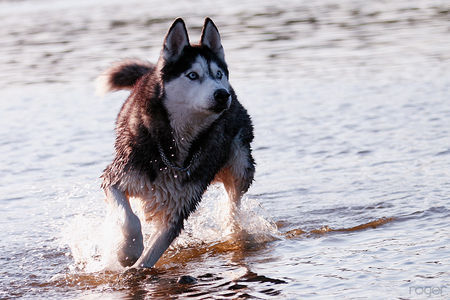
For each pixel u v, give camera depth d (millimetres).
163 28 28531
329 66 19516
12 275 6934
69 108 16016
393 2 36469
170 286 6391
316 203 8875
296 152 11516
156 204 7203
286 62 20453
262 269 6688
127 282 6613
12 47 25609
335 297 5609
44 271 7062
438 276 5848
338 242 7363
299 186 9656
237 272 6664
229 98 6969
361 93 15859
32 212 9031
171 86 7047
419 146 11148
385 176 9727
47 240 8023
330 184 9633
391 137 11914
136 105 7215
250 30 27438
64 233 8250
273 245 7578
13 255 7543
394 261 6391
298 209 8711
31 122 14727
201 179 7461
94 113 15445
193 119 7152
